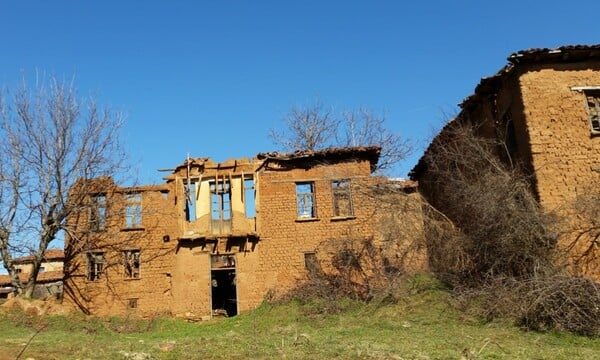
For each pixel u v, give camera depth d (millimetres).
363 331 17859
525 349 13578
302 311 23734
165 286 27328
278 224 27562
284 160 28266
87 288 27422
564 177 19891
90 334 20141
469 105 24969
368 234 27031
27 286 27156
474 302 19094
